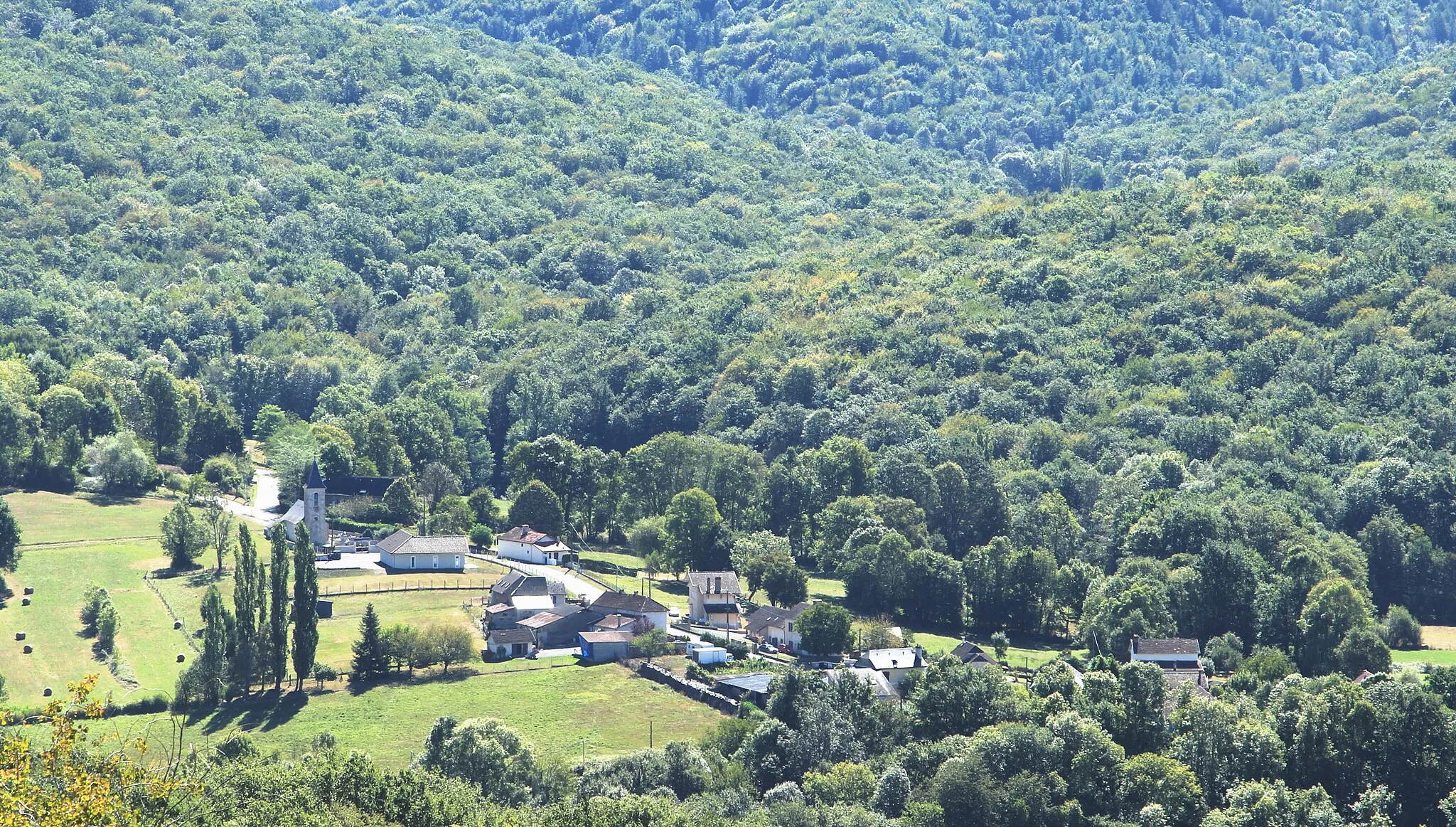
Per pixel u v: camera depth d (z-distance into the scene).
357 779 155.62
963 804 175.62
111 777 101.69
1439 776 178.75
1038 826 175.75
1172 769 180.00
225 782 129.25
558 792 179.12
